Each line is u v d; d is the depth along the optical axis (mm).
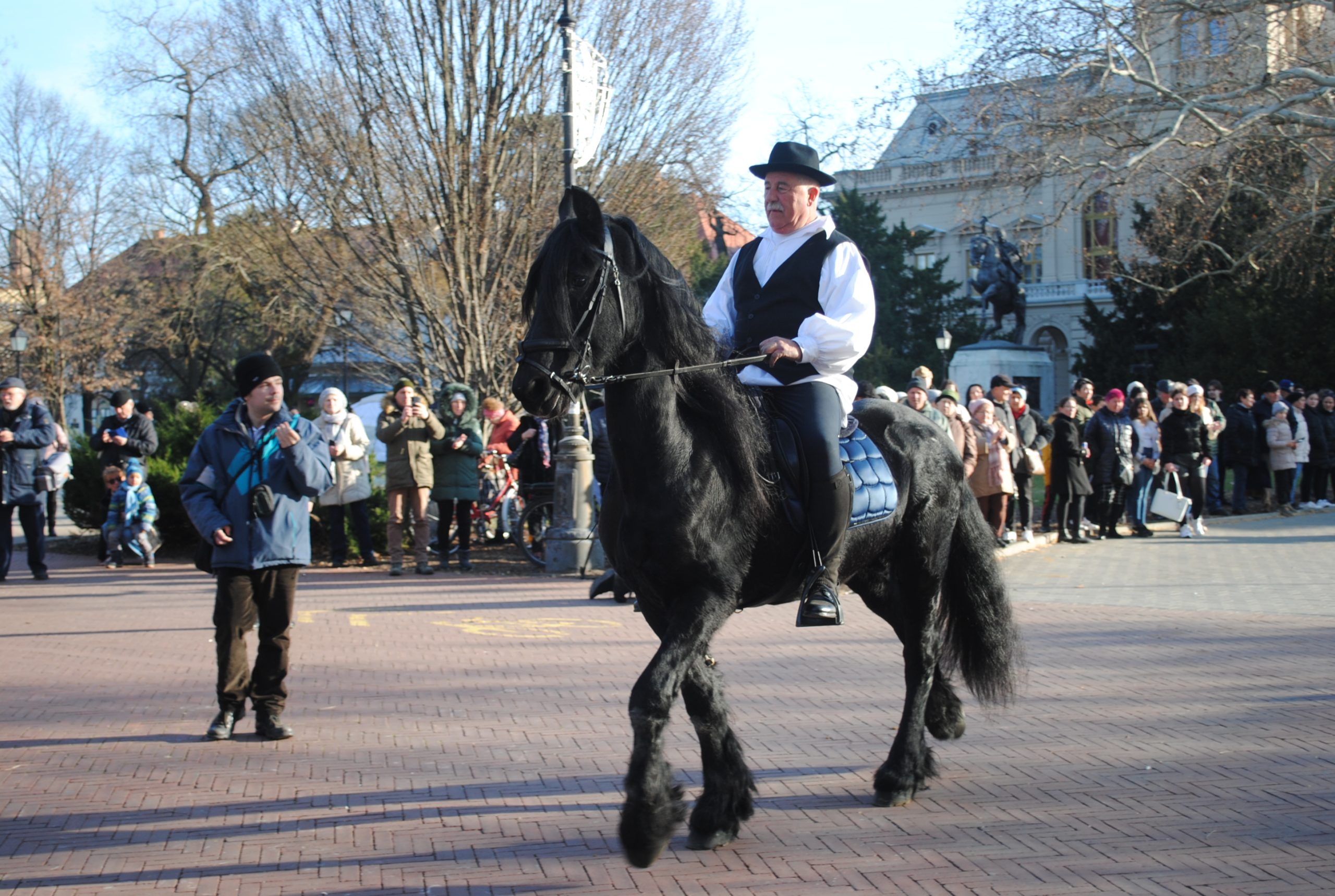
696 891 4020
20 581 13328
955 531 5430
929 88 22344
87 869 4262
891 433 5215
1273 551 14453
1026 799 4965
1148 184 23531
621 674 7742
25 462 13133
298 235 17828
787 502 4566
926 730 5785
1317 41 22500
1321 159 22734
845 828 4672
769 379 4801
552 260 4000
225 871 4234
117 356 37875
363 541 14055
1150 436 16609
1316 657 7926
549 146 16859
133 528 14523
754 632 9305
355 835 4621
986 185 22922
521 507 15578
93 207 38094
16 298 38031
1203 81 23188
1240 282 30453
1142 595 11078
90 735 6344
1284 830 4480
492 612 10492
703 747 4574
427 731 6328
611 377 4109
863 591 5492
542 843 4520
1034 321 59125
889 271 44438
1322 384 29109
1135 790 5043
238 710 6305
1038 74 21578
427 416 13148
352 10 15898
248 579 6270
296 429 6391
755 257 5066
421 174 16438
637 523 4262
